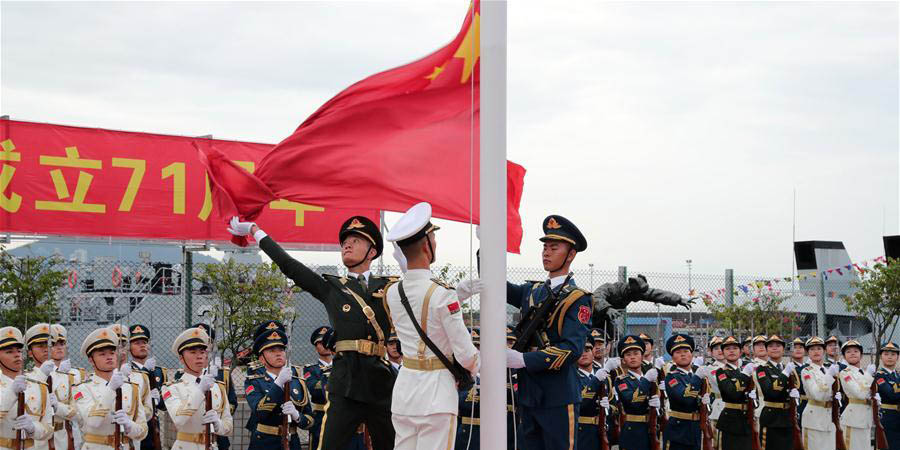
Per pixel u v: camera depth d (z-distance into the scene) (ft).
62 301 43.04
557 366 22.72
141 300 44.42
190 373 33.35
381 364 23.15
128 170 42.60
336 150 23.47
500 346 20.03
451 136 23.20
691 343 43.55
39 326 35.99
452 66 23.21
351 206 23.38
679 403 42.91
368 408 23.18
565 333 23.22
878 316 63.77
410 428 20.13
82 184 42.01
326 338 38.22
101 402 31.30
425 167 23.16
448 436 19.94
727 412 43.98
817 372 47.75
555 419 23.26
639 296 32.19
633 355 43.04
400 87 23.31
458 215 22.89
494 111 20.30
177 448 32.60
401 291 20.56
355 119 23.47
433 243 20.72
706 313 56.39
